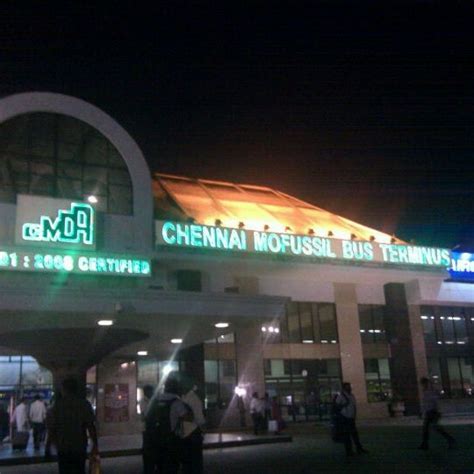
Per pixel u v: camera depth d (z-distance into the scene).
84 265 25.27
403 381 35.78
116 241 27.22
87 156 27.77
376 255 34.84
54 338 21.14
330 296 35.50
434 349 38.34
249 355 32.19
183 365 30.59
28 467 16.42
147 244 28.02
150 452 8.37
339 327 35.28
